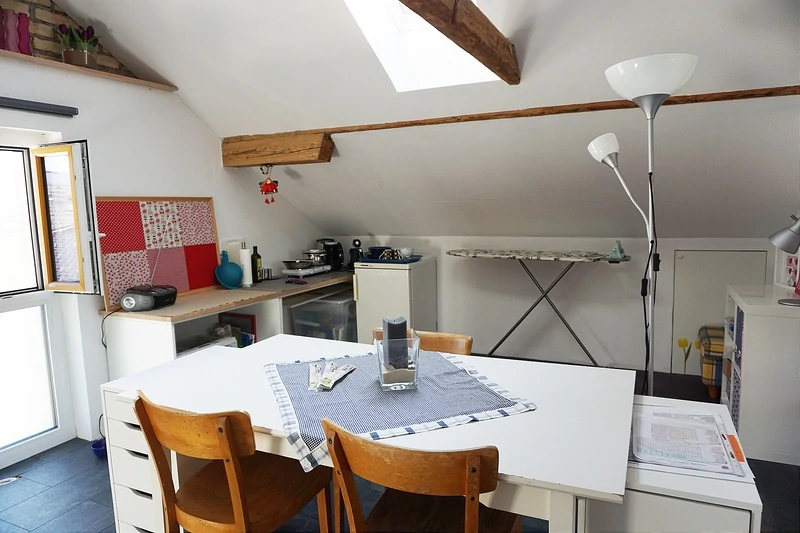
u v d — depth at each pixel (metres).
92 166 2.93
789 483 2.46
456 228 4.39
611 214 3.71
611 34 2.37
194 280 3.56
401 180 3.86
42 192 2.79
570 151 3.16
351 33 2.65
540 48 2.52
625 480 1.20
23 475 2.66
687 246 3.77
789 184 3.01
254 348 2.31
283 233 4.46
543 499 1.25
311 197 4.38
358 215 4.54
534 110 2.92
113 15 2.92
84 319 2.94
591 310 4.13
